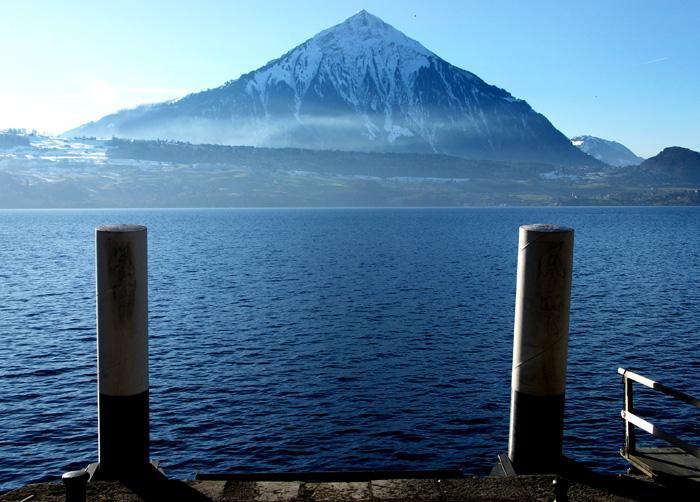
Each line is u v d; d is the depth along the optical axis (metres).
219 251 97.75
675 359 30.64
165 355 32.22
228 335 36.91
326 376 28.62
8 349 33.34
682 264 76.31
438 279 62.97
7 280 63.31
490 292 54.12
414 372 29.30
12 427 22.27
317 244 112.56
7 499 7.11
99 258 7.70
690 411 23.28
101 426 7.96
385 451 20.47
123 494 7.26
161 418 23.25
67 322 40.84
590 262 78.69
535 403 7.92
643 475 7.89
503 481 7.49
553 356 7.85
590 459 19.36
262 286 57.84
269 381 27.81
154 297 51.12
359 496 7.18
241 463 19.58
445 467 19.27
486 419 23.28
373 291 54.62
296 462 19.64
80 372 29.02
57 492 7.29
